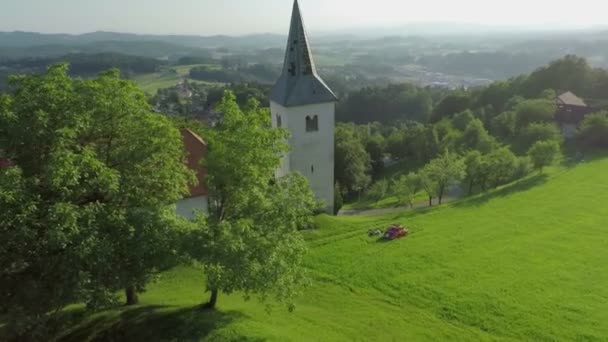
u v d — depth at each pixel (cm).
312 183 5853
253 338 2612
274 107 5928
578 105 10781
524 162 7069
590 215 5231
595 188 6188
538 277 3816
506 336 3027
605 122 8519
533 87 13625
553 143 7088
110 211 2278
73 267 2009
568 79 13188
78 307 3052
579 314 3225
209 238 2420
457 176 6562
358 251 4572
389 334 3039
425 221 5388
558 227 4931
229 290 2483
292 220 2812
